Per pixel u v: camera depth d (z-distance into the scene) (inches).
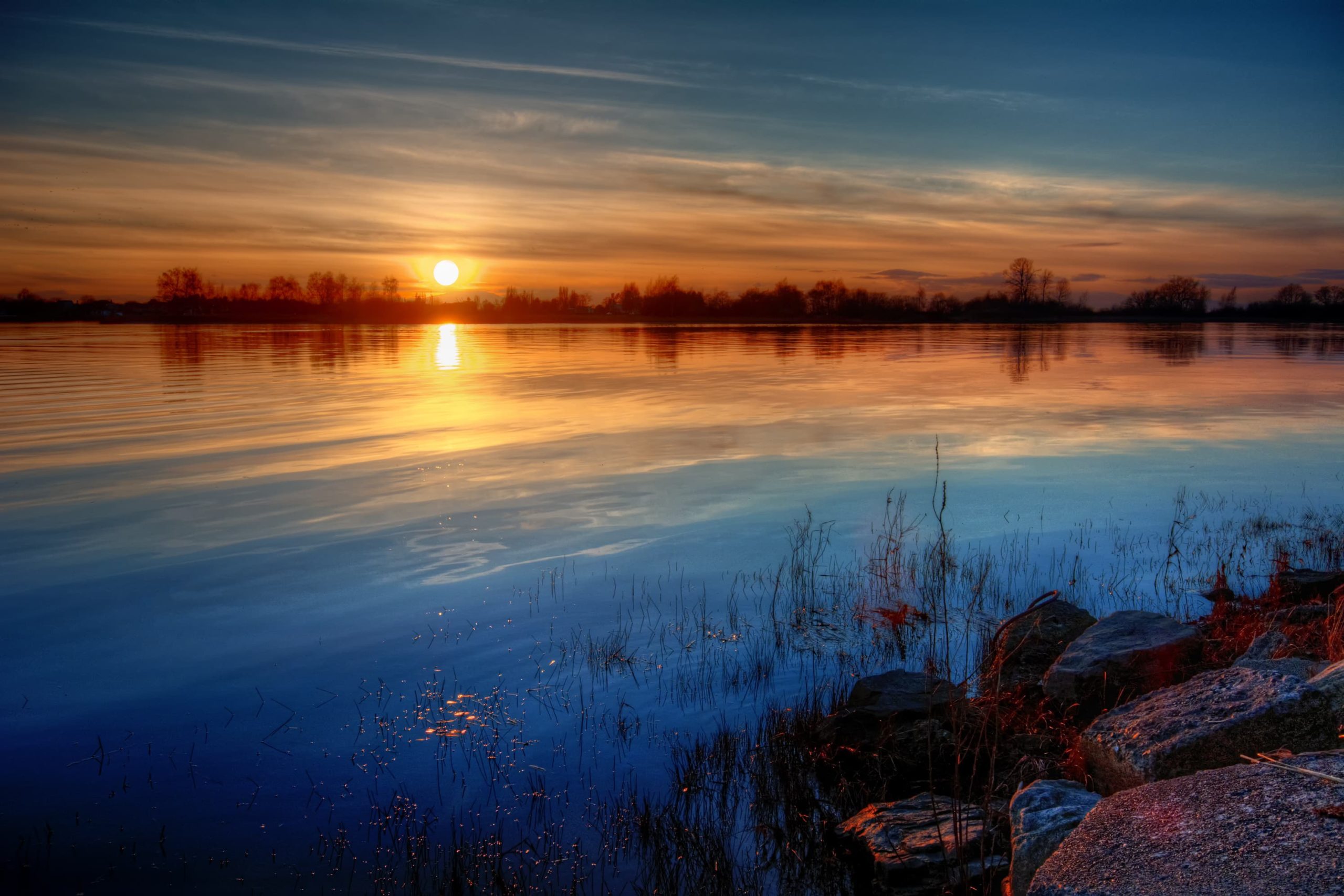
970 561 474.9
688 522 571.5
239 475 730.8
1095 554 488.4
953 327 6018.7
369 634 381.1
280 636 378.6
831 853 214.7
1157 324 6692.9
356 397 1362.0
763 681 326.3
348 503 629.0
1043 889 124.0
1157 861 121.3
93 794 252.8
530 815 237.9
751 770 257.0
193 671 342.6
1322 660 253.3
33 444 896.3
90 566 483.8
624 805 241.1
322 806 244.2
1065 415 1123.3
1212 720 181.8
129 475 733.9
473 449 858.1
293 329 5753.0
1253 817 125.4
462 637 376.5
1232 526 547.2
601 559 490.0
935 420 1070.4
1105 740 193.5
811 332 4771.2
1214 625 350.6
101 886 208.8
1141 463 778.2
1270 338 3848.4
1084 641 295.3
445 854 219.9
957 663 332.8
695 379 1705.2
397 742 282.7
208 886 208.4
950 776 241.3
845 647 358.0
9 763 270.8
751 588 436.5
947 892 179.2
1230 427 1007.0
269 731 291.0
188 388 1508.4
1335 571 430.0
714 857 213.9
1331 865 110.2
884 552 495.2
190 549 515.2
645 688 321.7
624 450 853.8
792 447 869.8
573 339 3882.9
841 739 265.7
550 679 331.3
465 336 4313.5
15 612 411.8
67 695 321.7
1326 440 905.5
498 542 525.3
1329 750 162.7
